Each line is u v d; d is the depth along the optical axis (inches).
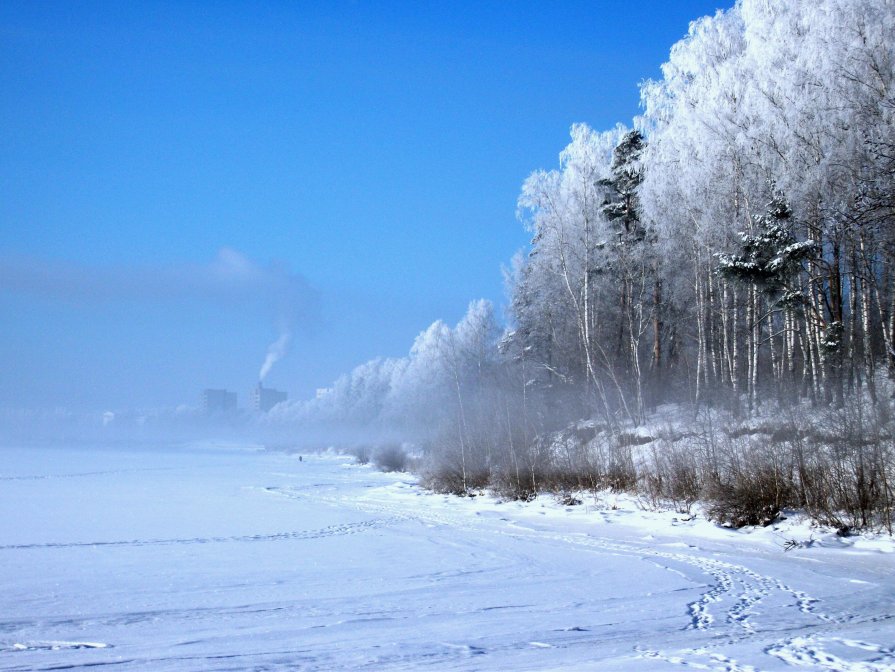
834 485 826.8
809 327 1197.1
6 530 978.7
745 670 306.0
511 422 1421.0
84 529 991.0
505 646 365.7
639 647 358.3
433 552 767.1
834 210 1123.9
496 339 2699.3
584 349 1679.4
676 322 1663.4
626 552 748.6
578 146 1925.4
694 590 534.3
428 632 401.4
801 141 1225.4
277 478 2247.8
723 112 1406.3
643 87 1808.6
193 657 347.9
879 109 1133.1
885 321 1146.7
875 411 850.1
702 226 1365.7
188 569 658.2
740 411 1237.7
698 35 1659.7
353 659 341.4
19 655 354.6
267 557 735.7
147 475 2423.7
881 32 1207.6
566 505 1175.0
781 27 1395.2
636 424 1400.1
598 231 1742.1
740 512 887.1
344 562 699.4
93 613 464.4
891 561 665.0
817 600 489.4
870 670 303.3
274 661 339.0
